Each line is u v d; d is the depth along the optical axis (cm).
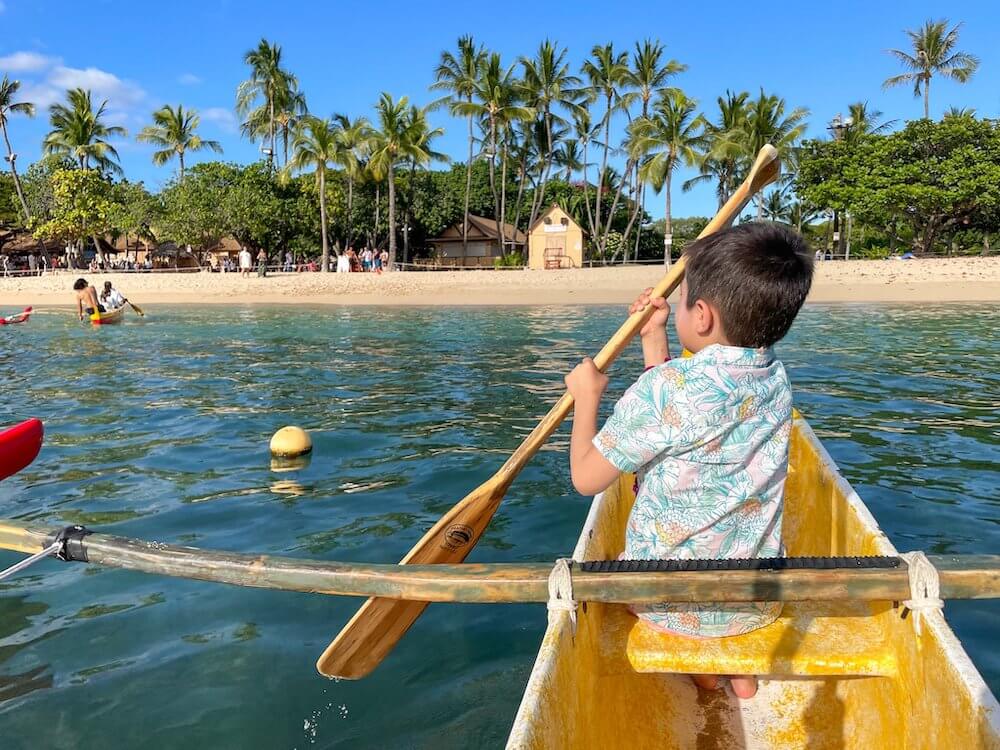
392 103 3559
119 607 309
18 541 210
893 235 3747
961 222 3425
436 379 867
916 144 3238
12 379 902
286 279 3014
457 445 551
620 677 204
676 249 5150
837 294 2278
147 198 4066
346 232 4378
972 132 3125
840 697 209
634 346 1195
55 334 1489
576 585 166
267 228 3997
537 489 445
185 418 664
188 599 315
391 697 245
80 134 4250
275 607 308
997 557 162
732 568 163
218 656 270
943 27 3847
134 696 247
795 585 159
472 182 4878
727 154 3444
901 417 631
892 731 176
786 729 207
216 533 386
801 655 179
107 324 1727
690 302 186
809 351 1068
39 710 239
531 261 3944
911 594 159
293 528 391
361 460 517
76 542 207
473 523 250
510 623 292
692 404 175
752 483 183
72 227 4122
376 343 1274
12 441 268
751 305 172
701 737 206
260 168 4147
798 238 181
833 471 268
